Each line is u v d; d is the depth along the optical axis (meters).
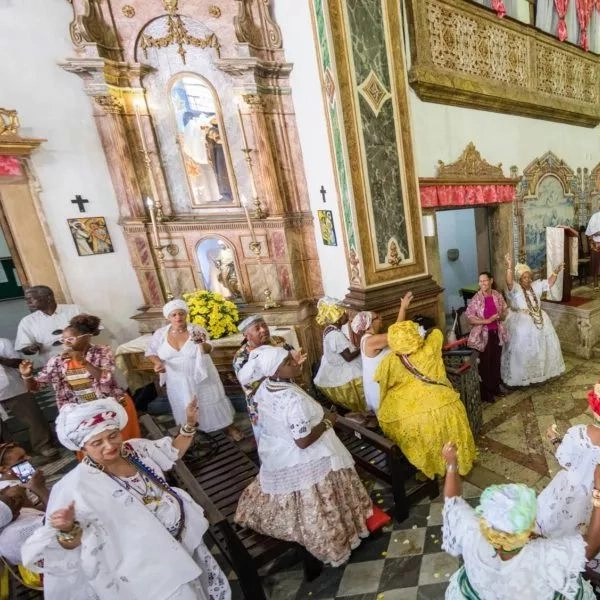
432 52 4.69
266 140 4.68
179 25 4.58
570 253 5.43
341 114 3.73
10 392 4.03
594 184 8.09
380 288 4.15
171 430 3.58
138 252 5.11
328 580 2.50
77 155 4.75
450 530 1.58
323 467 2.35
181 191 5.11
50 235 4.69
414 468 3.22
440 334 3.09
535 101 6.10
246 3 4.50
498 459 3.47
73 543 1.47
